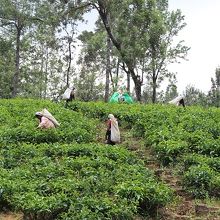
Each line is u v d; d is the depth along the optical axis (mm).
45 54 64188
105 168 13695
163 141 16469
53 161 15062
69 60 53750
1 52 61594
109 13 40312
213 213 11797
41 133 17984
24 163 14664
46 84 58469
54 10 40906
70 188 11562
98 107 24781
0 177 12523
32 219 10820
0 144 16688
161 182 13328
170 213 11797
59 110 23859
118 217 10516
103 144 18031
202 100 53000
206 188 13297
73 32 53156
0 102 27031
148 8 39000
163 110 22984
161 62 44094
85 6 39781
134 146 18359
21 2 53969
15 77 57219
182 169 14867
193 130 18719
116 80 39688
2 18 55375
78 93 56625
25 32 58219
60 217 10469
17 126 19672
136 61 40375
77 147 15828
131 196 11383
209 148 16141
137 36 39156
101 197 11227
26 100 28891
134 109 23500
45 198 10859
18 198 11055
